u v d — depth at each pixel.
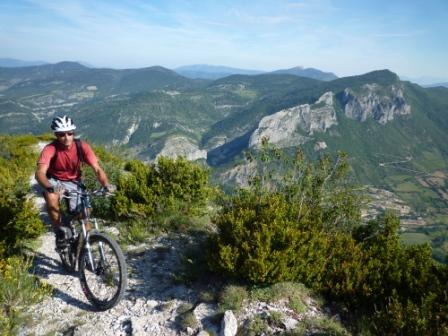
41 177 5.12
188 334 4.73
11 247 6.98
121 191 9.10
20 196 8.58
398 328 4.75
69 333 4.84
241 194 7.52
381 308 5.34
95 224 5.54
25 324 4.96
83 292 5.76
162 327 4.89
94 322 5.05
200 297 5.45
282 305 5.24
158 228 8.27
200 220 8.90
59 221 5.98
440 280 5.79
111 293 5.67
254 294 5.38
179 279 5.91
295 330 4.66
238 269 5.68
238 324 4.84
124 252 7.15
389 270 6.01
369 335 4.86
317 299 5.64
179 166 9.66
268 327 4.74
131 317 5.04
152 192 9.16
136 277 6.20
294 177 7.67
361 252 6.43
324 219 7.37
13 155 17.14
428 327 4.66
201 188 9.55
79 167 5.69
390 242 6.73
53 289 5.81
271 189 7.61
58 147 5.44
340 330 4.78
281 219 6.53
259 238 5.79
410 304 5.02
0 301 5.00
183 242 7.72
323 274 5.94
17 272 5.38
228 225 6.47
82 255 5.60
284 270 5.52
